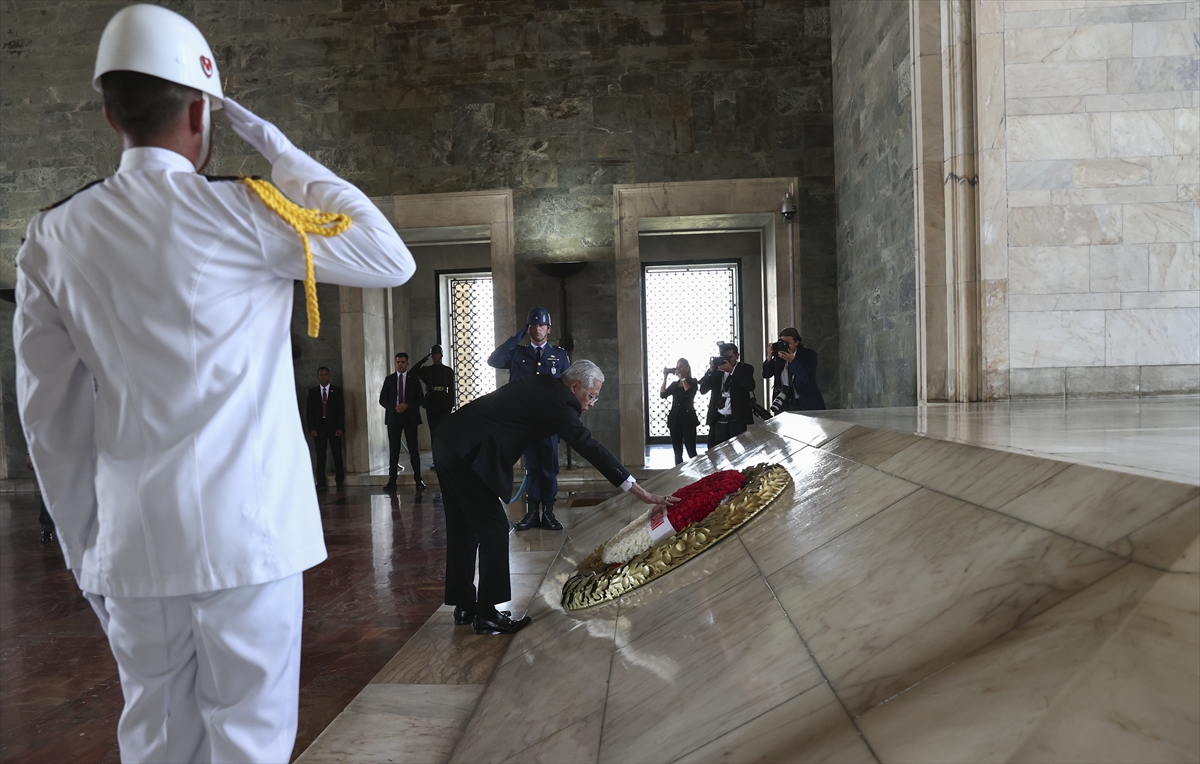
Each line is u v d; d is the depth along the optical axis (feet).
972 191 20.75
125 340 4.10
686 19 33.91
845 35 30.83
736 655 6.66
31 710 10.19
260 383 4.37
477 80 34.73
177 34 4.37
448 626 12.57
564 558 15.46
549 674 8.70
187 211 4.13
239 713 4.20
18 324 4.32
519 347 21.71
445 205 34.96
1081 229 20.39
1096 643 3.98
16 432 36.86
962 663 4.61
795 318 33.50
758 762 4.76
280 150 4.85
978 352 20.72
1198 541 4.07
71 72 36.04
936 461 8.17
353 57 35.14
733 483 11.85
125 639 4.21
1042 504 5.80
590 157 34.37
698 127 33.91
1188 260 20.21
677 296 46.14
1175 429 9.80
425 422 45.70
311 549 4.49
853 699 4.93
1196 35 20.16
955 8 20.65
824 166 33.42
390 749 7.98
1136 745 3.37
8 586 17.24
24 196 36.42
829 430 12.98
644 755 5.69
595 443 11.66
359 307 35.40
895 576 6.39
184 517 4.05
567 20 34.32
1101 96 20.31
